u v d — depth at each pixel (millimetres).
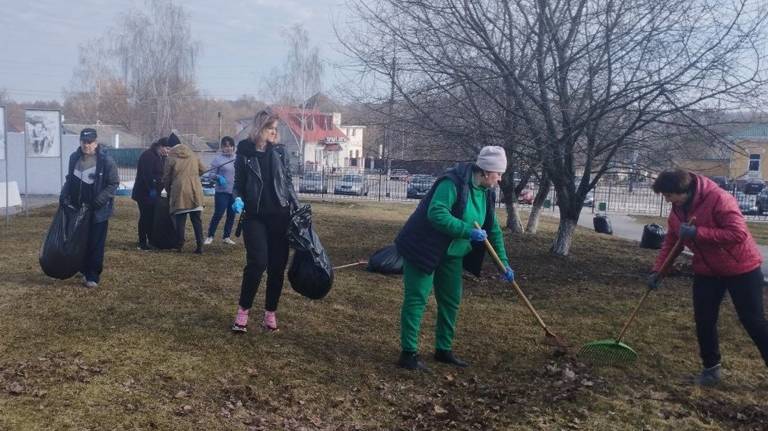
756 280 4961
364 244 11953
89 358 4957
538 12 9273
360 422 4355
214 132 77000
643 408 4727
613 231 20734
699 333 5199
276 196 5645
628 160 10133
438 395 4863
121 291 7117
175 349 5312
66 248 6902
